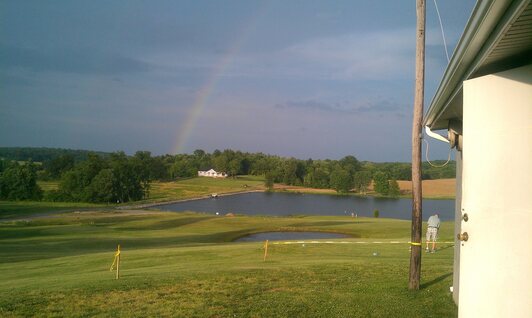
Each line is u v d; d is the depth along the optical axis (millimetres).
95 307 9625
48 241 31406
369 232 36844
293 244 22297
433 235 18297
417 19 9938
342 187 137625
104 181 108000
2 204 96062
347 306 9320
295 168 158625
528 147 5840
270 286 11203
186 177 185000
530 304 5766
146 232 39406
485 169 6188
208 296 10312
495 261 6090
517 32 4711
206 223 49188
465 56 5656
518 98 5938
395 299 9734
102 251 26672
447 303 9312
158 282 11781
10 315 9133
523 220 5855
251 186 156625
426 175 136875
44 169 170500
